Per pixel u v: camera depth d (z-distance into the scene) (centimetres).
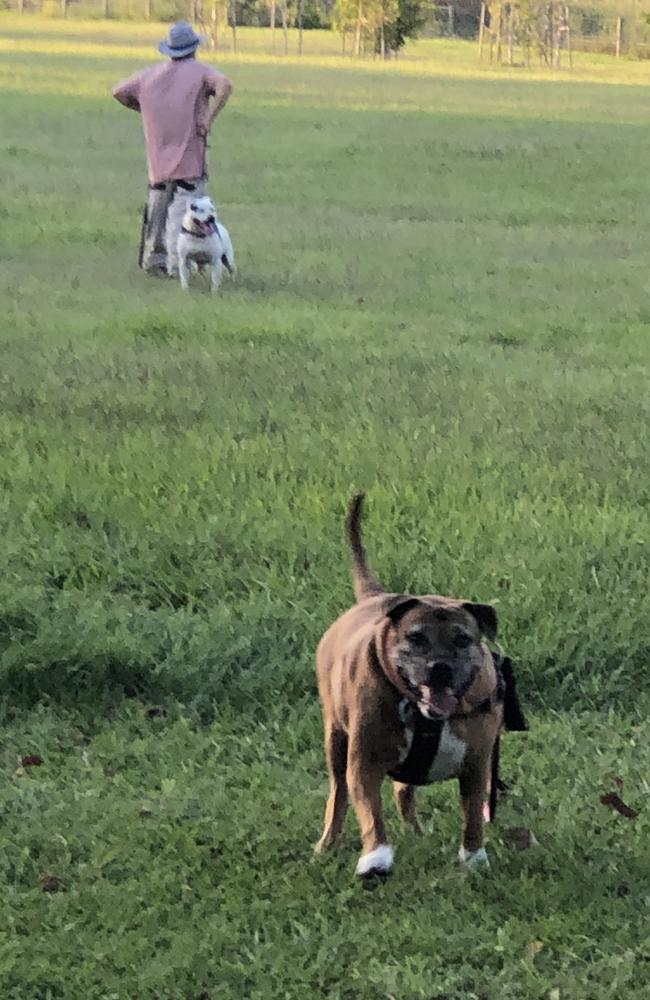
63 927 440
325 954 429
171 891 460
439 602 441
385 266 1802
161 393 1061
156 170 1672
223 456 880
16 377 1101
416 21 8050
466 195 2567
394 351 1255
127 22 10931
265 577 698
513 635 649
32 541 734
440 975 421
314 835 502
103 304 1470
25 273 1659
